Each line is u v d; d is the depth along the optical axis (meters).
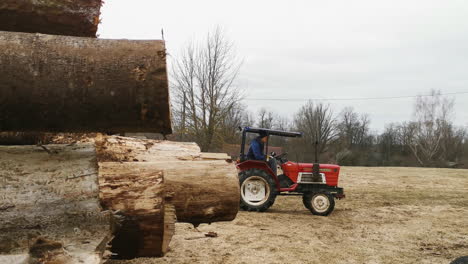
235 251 5.31
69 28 3.18
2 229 2.21
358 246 5.77
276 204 9.73
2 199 2.30
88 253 2.06
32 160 2.52
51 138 3.13
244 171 8.40
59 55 2.62
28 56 2.57
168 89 2.73
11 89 2.52
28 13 3.05
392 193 12.28
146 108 2.69
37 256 2.01
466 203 10.34
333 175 8.62
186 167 3.43
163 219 2.69
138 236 2.70
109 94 2.62
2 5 2.99
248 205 8.34
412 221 7.75
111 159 3.61
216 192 3.40
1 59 2.53
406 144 49.31
